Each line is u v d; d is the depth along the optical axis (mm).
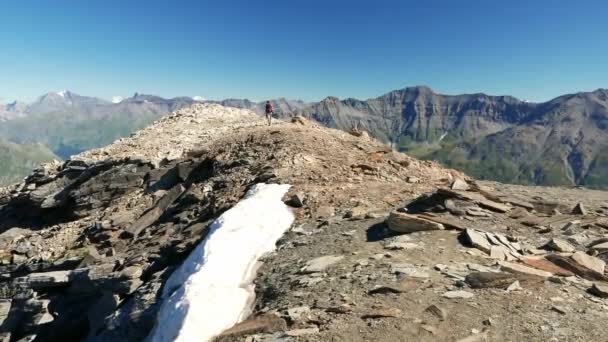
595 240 16422
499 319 10672
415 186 26922
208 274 15883
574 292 12234
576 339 9727
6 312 26703
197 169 35031
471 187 22953
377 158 32938
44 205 38812
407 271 13438
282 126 41781
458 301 11633
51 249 32625
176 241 22750
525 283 12539
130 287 20922
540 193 30875
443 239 16594
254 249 18391
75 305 24688
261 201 22531
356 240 17594
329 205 22719
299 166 28672
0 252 34844
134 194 36719
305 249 17641
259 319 12102
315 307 12109
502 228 18188
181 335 12719
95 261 26656
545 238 17016
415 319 10750
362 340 10031
